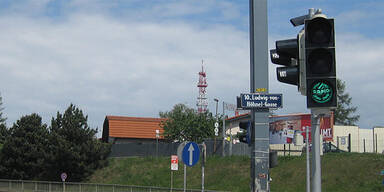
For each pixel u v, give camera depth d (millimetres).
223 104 51188
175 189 36938
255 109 11445
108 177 53031
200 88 104188
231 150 49625
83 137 55125
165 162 53594
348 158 38781
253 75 11500
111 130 66375
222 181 44250
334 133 51438
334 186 35500
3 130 73500
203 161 14852
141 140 68062
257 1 11516
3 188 53250
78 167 53812
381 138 52219
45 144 57500
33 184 50219
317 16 6711
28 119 57625
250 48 11695
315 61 6711
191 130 60250
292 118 49344
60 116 57062
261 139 11344
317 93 6676
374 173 34938
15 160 56688
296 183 38188
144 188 39062
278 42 7672
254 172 11297
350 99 84875
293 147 48438
